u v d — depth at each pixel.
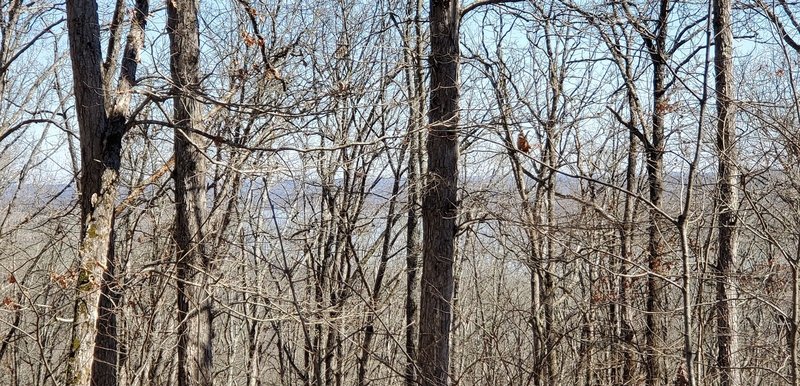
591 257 10.81
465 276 16.70
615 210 10.53
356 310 13.23
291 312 10.30
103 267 7.57
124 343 10.12
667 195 10.81
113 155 7.77
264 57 8.35
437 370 9.15
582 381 11.40
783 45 6.78
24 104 12.51
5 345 10.77
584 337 10.91
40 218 12.50
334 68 10.39
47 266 10.78
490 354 10.80
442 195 9.30
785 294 8.30
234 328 18.20
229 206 11.31
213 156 10.30
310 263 14.23
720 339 8.80
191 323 8.97
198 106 9.05
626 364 10.09
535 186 11.31
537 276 11.40
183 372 8.87
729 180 8.20
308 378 13.41
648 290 9.70
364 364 12.83
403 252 17.23
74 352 7.30
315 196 13.78
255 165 9.17
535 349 10.36
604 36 10.75
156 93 8.48
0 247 10.45
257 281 11.67
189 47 8.65
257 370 16.59
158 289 9.62
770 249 9.20
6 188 12.78
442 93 9.26
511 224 9.68
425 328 9.27
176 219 9.17
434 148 9.36
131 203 10.26
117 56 8.34
